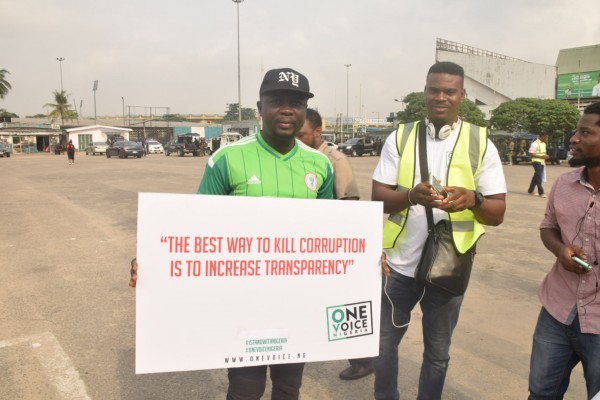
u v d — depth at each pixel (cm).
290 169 225
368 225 224
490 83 5975
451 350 383
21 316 449
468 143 252
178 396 321
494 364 361
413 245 259
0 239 781
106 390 325
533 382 232
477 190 254
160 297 203
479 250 695
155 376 347
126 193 1375
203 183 228
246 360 212
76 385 330
